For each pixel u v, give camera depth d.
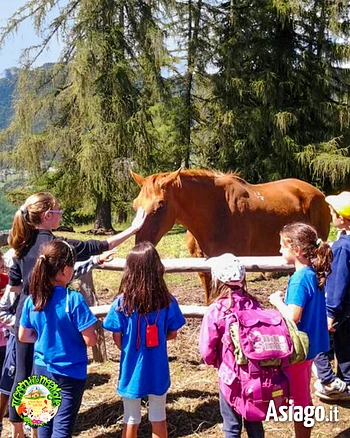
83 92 16.88
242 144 18.69
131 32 18.31
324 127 19.05
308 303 3.24
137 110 17.55
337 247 3.68
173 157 20.27
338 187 18.38
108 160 16.98
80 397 3.18
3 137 18.62
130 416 3.33
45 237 3.35
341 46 18.44
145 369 3.28
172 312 3.35
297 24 18.94
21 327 3.20
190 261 4.72
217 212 5.53
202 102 21.06
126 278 3.24
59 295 3.10
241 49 18.84
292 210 6.32
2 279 3.91
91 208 19.92
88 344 3.09
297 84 18.52
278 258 4.66
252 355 2.84
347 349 4.03
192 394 4.47
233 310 2.98
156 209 5.12
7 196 19.08
